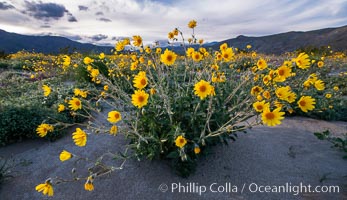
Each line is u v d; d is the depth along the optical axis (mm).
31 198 2092
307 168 2445
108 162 2562
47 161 2652
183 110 2398
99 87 5691
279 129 3414
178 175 2332
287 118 3908
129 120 2436
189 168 2301
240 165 2502
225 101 2553
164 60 2115
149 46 2830
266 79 2387
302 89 4090
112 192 2125
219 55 2736
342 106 4180
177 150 2135
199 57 2627
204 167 2463
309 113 3922
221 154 2684
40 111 3428
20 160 2684
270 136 3166
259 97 2117
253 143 2945
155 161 2520
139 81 1970
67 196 2092
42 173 2434
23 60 12391
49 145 3033
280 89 1867
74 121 3658
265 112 1589
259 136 3152
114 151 2770
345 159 2582
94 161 2586
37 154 2812
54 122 3238
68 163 2590
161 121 2277
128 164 2500
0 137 2986
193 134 2262
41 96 4336
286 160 2590
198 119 2316
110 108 4395
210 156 2643
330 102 4191
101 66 5941
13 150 2930
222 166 2482
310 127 3523
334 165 2486
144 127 2342
